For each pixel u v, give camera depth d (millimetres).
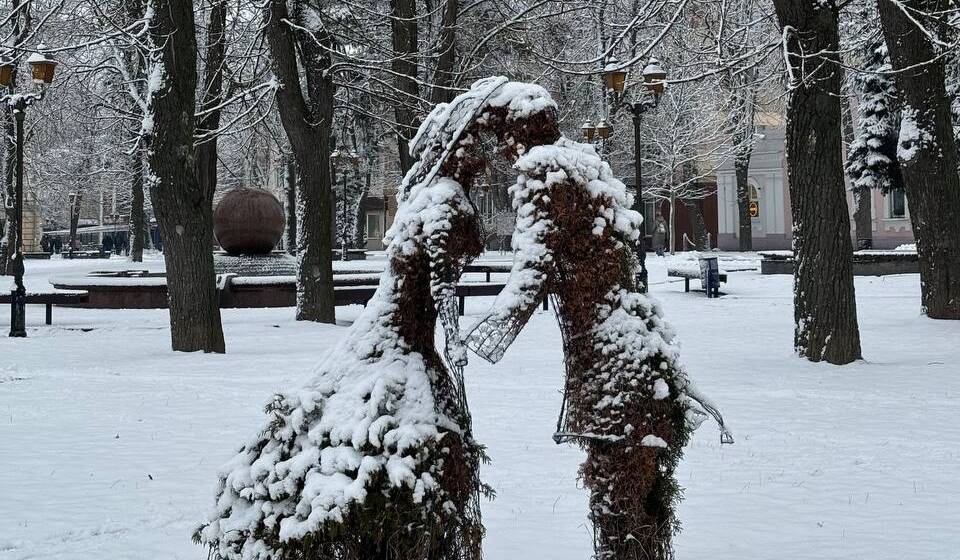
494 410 10852
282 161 49031
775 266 35969
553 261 4379
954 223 19656
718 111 50688
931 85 19469
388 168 65250
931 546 5859
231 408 11180
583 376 4480
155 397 11992
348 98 30219
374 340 4230
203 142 22672
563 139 4504
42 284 35844
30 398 11961
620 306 4473
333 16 25500
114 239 86812
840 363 14641
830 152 14805
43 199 68000
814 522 6453
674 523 4715
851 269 14883
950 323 19281
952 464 8133
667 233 66875
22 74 38812
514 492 7301
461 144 4473
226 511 4090
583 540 6090
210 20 23875
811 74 14312
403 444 3947
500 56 29109
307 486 3908
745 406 11055
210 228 17500
